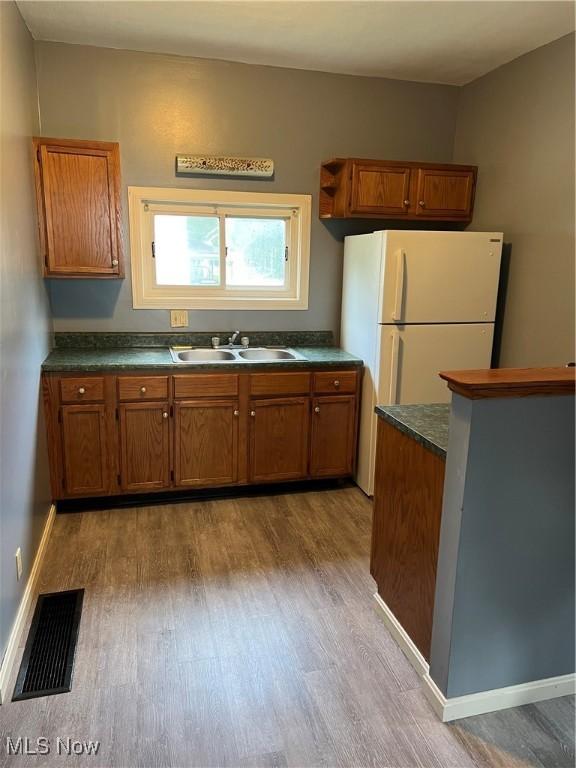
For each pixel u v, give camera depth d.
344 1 2.52
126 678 1.88
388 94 3.61
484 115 3.49
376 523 2.26
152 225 3.44
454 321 3.25
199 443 3.19
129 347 3.48
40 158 2.87
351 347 3.60
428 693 1.82
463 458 1.58
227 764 1.56
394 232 3.06
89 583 2.44
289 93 3.44
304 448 3.38
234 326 3.67
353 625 2.19
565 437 1.64
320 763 1.57
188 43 3.04
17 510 2.16
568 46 2.81
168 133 3.29
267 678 1.89
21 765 1.55
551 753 1.63
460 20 2.70
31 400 2.54
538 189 3.05
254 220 3.63
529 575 1.72
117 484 3.12
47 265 2.98
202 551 2.73
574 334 2.85
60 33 2.92
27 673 1.89
